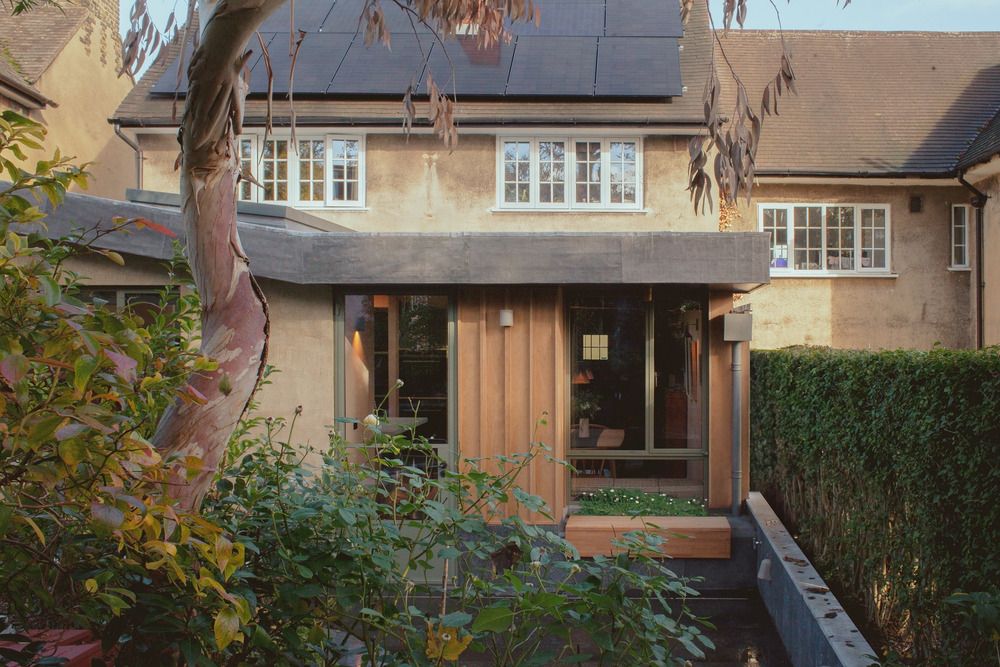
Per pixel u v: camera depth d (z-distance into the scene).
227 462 3.26
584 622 2.74
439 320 7.91
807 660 5.34
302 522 2.82
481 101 12.45
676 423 8.59
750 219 14.48
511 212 12.24
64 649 2.34
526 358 7.93
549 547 3.33
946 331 14.34
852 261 14.48
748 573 7.61
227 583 2.24
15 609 2.12
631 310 8.59
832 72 16.53
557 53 13.45
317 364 7.72
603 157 12.27
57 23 14.45
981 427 3.87
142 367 1.67
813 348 8.58
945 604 4.28
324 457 3.28
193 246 2.76
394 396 7.90
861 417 5.78
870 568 5.62
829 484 6.81
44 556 1.87
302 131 12.20
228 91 2.60
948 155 14.30
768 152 14.55
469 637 2.53
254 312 2.81
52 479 1.39
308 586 2.58
